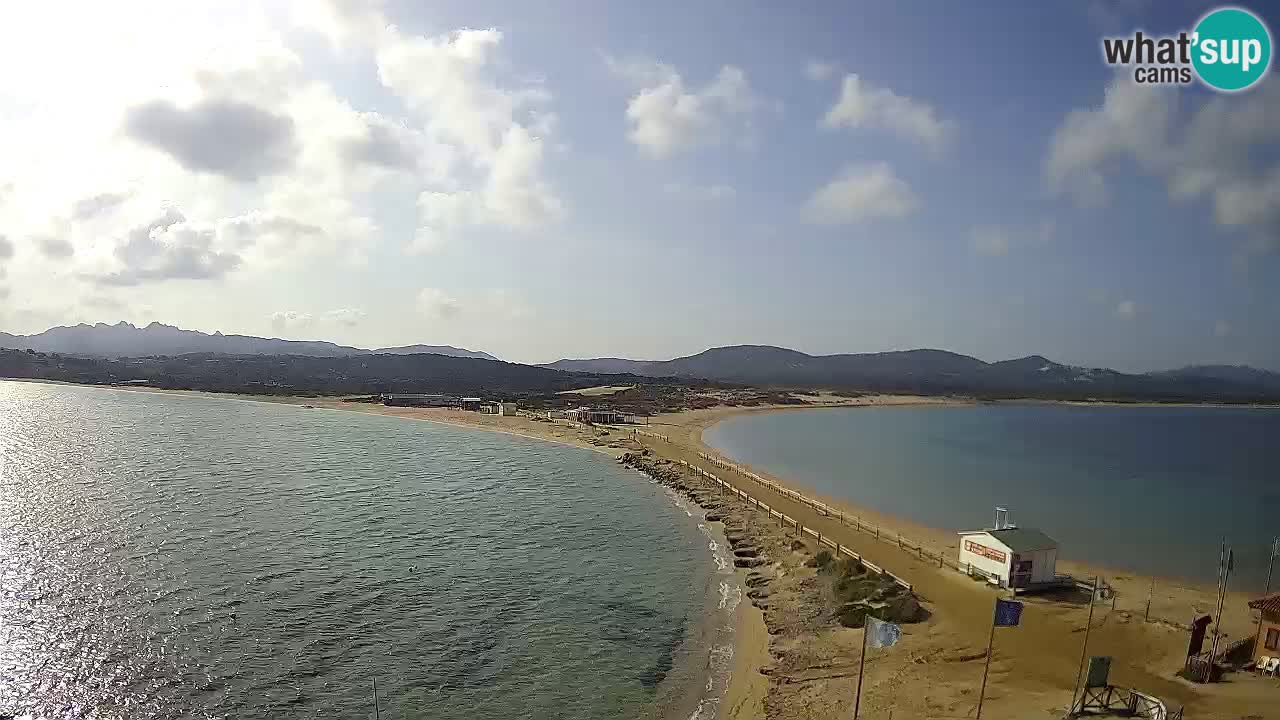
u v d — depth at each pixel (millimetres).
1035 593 45531
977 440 165375
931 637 37812
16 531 60375
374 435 147625
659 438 141875
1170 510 83812
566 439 141000
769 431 178500
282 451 117125
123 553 54469
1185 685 30984
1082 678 32156
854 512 75312
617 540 62125
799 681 33844
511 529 65562
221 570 50812
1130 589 49188
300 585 48188
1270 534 71688
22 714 31141
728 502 77000
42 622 40656
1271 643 32844
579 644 39438
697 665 36688
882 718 29062
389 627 41500
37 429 140875
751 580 50375
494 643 39500
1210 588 51312
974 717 28188
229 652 37688
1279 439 181125
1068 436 181750
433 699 33281
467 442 137125
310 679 35031
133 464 98188
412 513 71438
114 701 32500
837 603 43312
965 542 50156
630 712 31891
